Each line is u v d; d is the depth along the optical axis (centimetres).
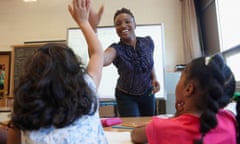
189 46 391
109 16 441
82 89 63
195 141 54
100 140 65
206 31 397
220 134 57
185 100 63
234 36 321
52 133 58
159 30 376
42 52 62
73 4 88
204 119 55
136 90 149
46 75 58
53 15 457
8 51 458
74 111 59
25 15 464
